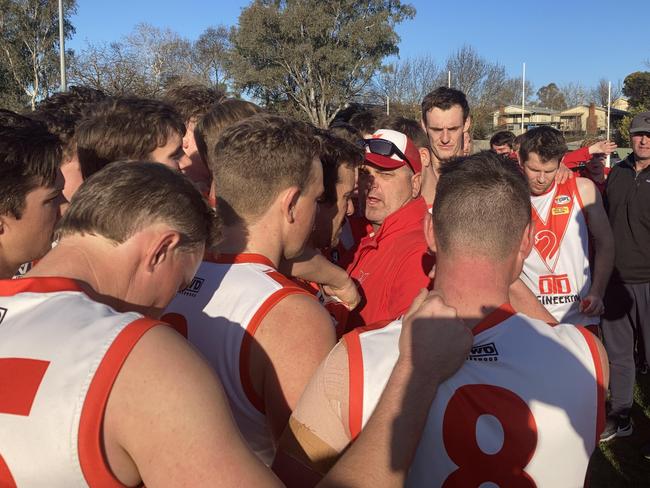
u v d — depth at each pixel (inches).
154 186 46.8
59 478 36.5
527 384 46.6
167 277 47.9
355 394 46.2
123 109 81.4
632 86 1769.2
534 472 46.1
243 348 56.7
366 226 110.1
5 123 55.2
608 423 161.2
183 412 37.5
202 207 49.7
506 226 48.9
